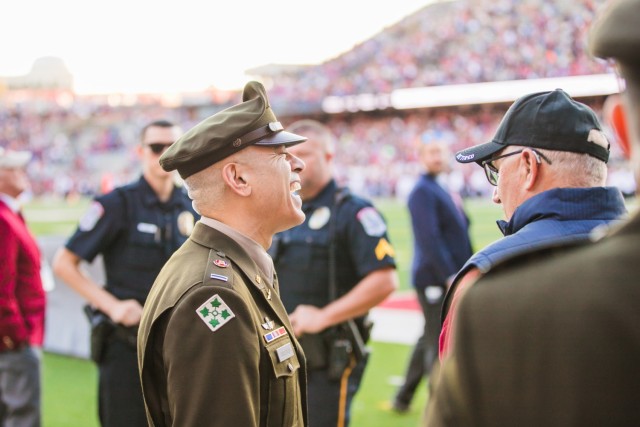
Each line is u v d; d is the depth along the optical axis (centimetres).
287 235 325
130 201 354
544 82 2800
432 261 474
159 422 174
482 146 178
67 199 4150
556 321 81
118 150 4347
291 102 3703
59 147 4416
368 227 314
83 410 515
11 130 4531
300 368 186
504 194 172
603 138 164
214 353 158
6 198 393
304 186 324
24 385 381
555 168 162
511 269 88
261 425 171
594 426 77
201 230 187
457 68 3234
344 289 320
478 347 86
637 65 83
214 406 155
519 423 81
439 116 3519
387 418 486
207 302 162
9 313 372
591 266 82
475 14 3219
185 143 187
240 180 187
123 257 351
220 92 4294
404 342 730
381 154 3544
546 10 2831
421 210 481
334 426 306
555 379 80
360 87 3628
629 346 77
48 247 702
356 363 314
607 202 156
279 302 186
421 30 3516
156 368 173
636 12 83
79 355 662
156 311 170
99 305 340
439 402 90
